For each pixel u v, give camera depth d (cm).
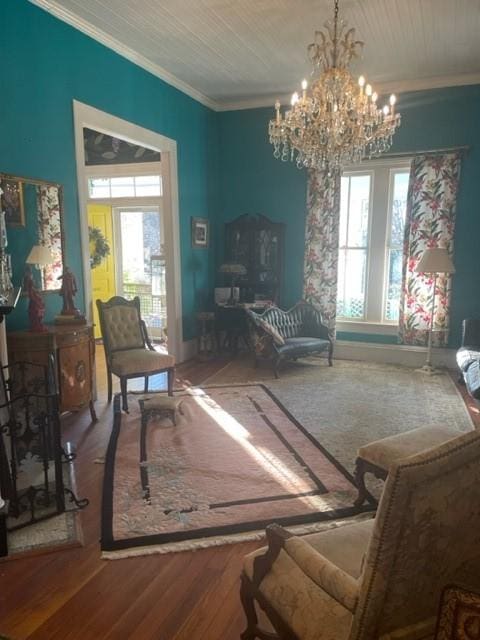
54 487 261
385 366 552
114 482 274
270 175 609
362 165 561
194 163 577
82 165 396
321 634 113
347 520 239
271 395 438
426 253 502
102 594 188
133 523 234
